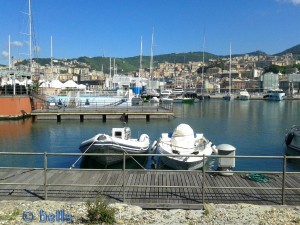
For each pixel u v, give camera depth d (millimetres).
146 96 90375
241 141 32406
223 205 9195
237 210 8828
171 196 9891
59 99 54719
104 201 8703
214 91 162000
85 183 10930
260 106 91688
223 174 11852
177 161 17422
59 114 45469
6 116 43906
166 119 48000
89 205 8508
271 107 87562
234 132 38656
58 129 37812
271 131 39500
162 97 94562
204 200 9617
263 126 44688
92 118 46562
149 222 8078
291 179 11516
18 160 21828
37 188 10508
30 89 50281
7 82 50688
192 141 19422
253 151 27516
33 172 12195
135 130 38000
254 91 178375
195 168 17828
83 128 38812
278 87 177625
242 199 9750
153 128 39625
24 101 45469
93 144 19953
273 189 10367
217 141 32438
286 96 135500
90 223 7953
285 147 28375
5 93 44656
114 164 20797
